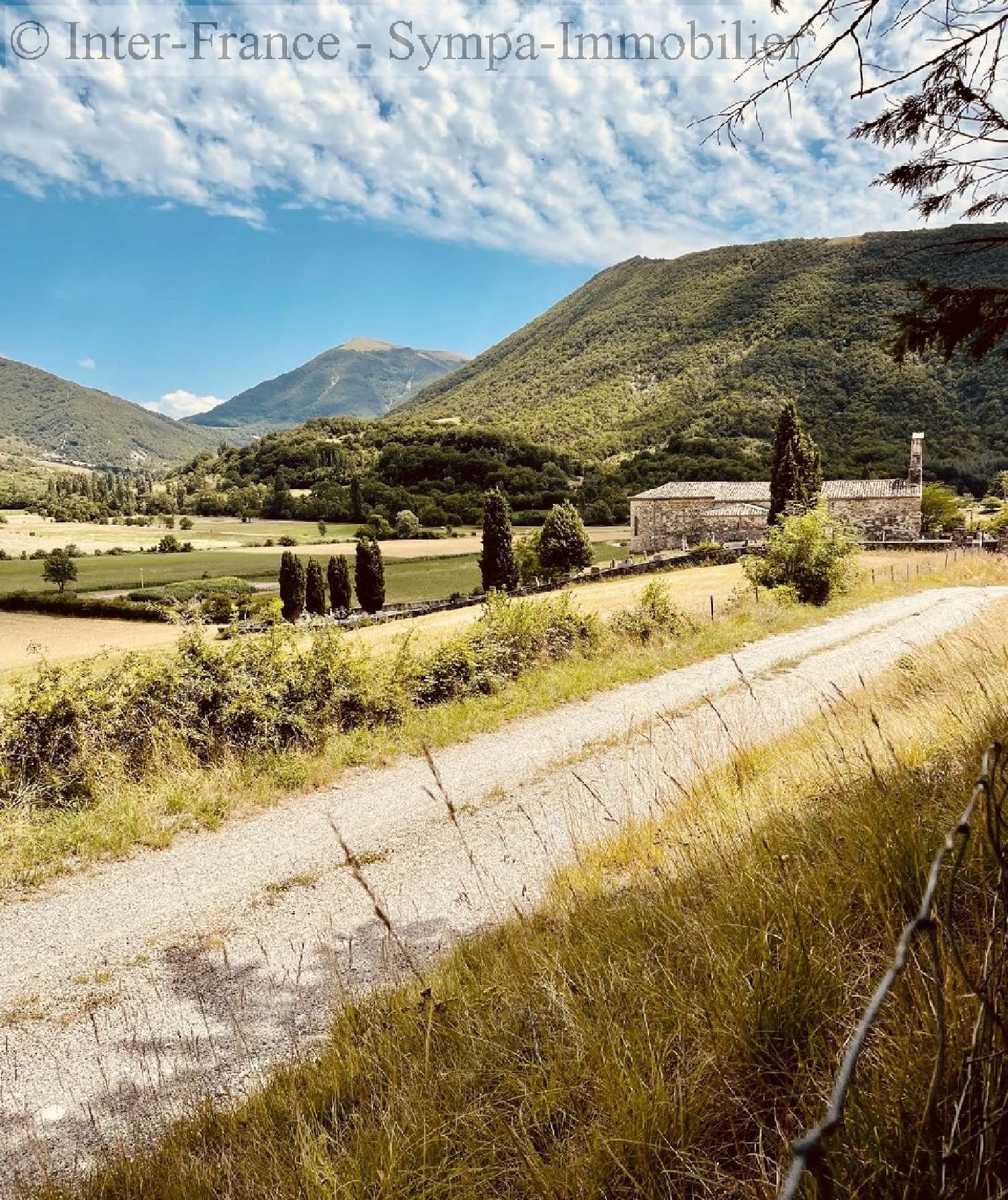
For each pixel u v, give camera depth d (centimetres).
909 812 372
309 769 944
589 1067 262
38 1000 484
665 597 1933
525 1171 229
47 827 754
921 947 236
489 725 1144
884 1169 165
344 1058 338
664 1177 209
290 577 6138
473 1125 258
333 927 558
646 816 668
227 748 958
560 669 1484
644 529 6775
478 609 4456
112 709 912
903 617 1978
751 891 341
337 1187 232
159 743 914
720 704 1162
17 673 933
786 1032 242
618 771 886
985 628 1095
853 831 369
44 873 674
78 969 520
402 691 1192
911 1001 228
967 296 402
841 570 2483
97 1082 394
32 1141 317
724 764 733
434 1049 322
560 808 777
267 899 615
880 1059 208
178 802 823
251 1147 283
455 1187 233
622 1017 285
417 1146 250
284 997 462
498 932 458
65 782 826
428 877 635
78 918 597
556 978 333
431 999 340
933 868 135
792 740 760
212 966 513
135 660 993
